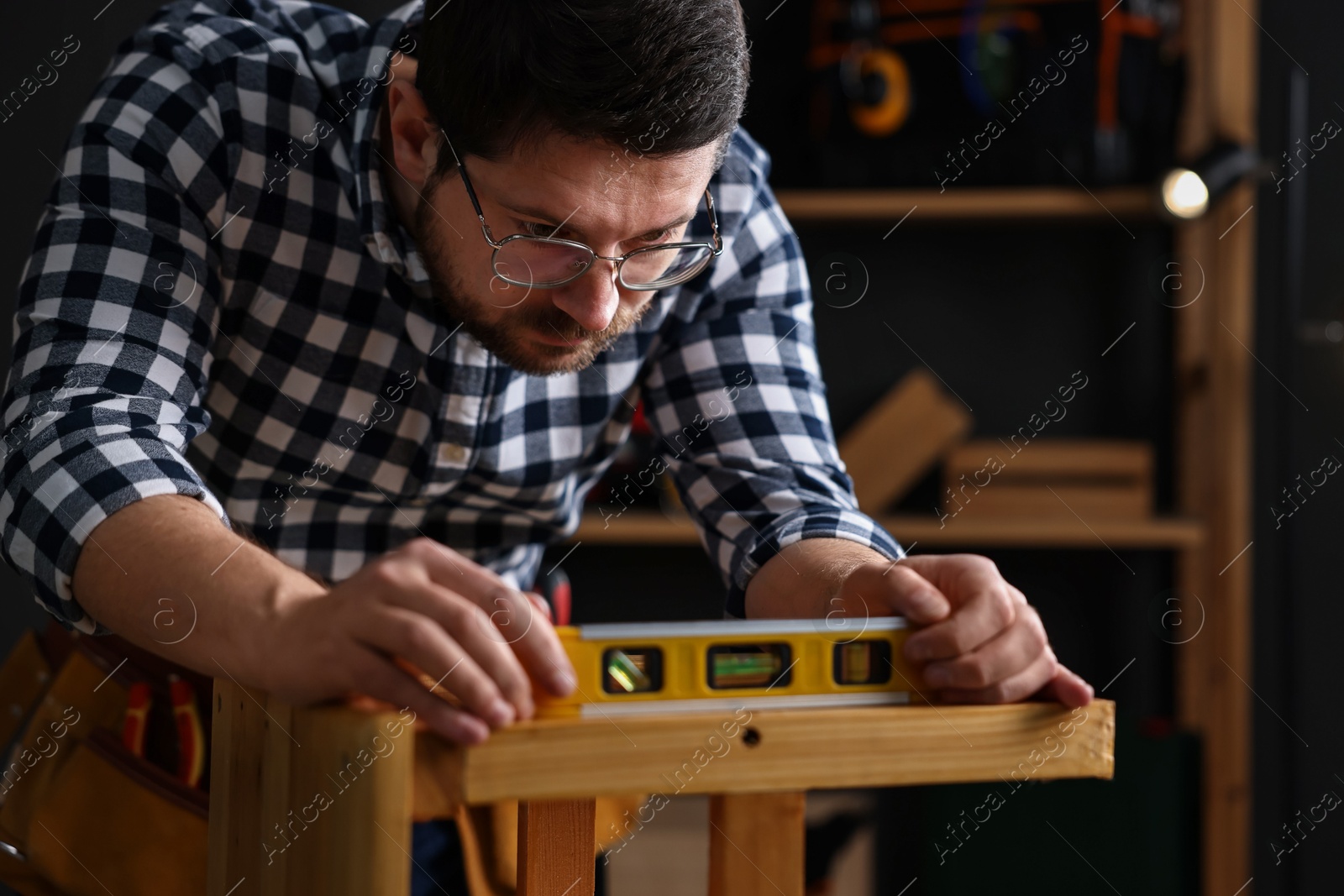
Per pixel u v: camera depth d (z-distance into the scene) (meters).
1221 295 2.00
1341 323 1.95
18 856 0.84
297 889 0.55
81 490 0.65
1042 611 2.18
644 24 0.65
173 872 0.77
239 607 0.58
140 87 0.82
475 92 0.67
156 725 0.86
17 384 0.73
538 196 0.69
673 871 1.78
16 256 1.96
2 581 1.92
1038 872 1.77
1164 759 1.73
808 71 2.01
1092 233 2.19
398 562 0.54
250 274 0.88
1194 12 1.99
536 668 0.53
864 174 1.97
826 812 1.89
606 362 0.97
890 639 0.59
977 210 1.96
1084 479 2.04
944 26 1.92
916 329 2.21
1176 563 2.10
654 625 0.55
